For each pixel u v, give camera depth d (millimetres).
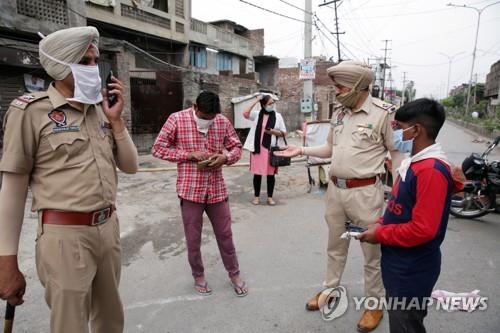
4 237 1560
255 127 5684
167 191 6562
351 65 2385
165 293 3098
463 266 3658
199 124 2916
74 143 1650
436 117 1728
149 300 2982
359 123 2484
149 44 16266
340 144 2576
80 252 1677
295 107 21438
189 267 3584
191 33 18438
